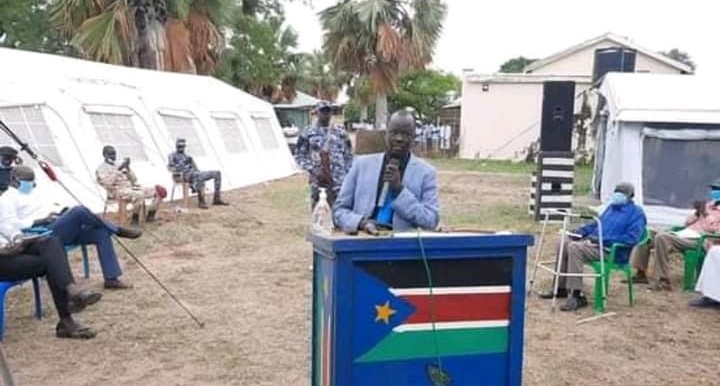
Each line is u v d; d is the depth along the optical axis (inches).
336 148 303.7
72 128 438.6
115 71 567.2
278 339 209.8
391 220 131.6
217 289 270.5
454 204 567.5
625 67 677.9
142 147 513.3
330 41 1039.0
